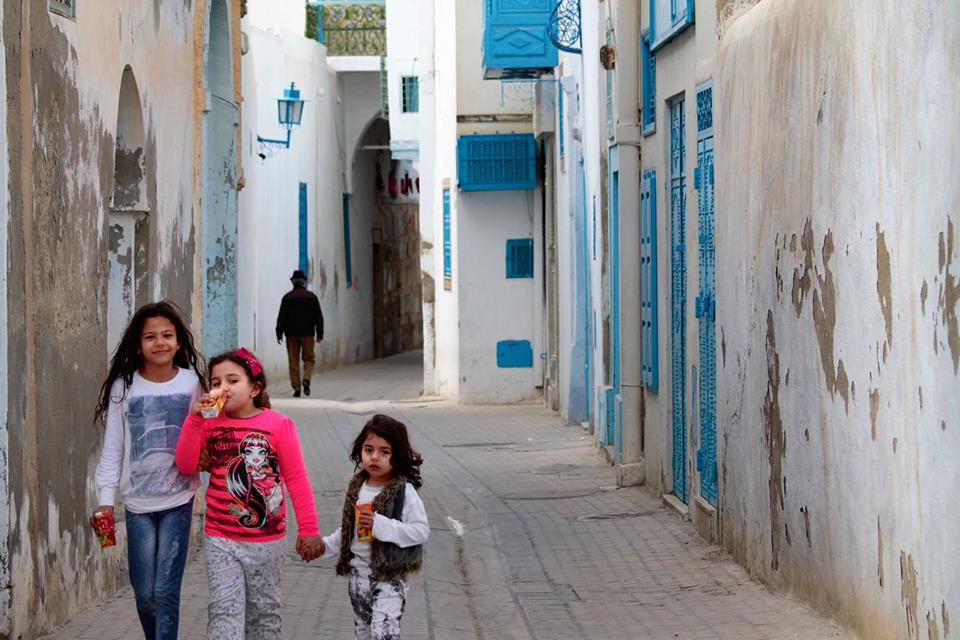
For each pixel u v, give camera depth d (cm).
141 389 729
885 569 719
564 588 1018
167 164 1165
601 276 1764
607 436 1728
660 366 1356
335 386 3400
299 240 3616
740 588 973
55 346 859
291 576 1075
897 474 698
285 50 3466
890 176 700
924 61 648
